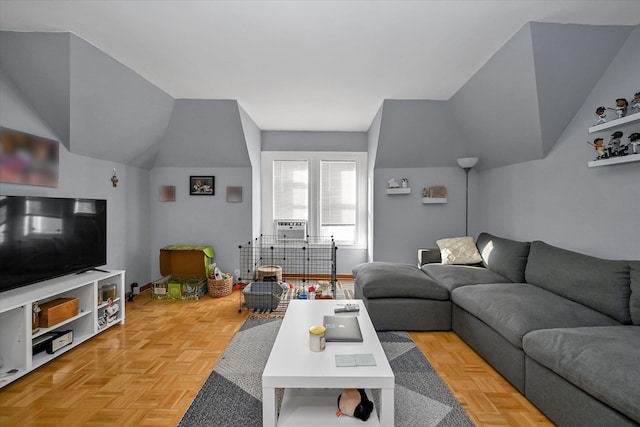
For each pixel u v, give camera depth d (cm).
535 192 313
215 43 239
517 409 178
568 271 231
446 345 259
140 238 416
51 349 229
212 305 360
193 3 192
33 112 260
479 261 358
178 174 442
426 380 207
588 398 143
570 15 204
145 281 428
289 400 165
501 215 379
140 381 205
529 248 295
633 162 211
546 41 220
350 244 494
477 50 251
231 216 445
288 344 179
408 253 454
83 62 246
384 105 364
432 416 171
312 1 190
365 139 490
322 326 188
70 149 293
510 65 251
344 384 145
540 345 170
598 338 161
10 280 221
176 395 190
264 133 489
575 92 246
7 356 207
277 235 490
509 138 319
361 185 492
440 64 274
